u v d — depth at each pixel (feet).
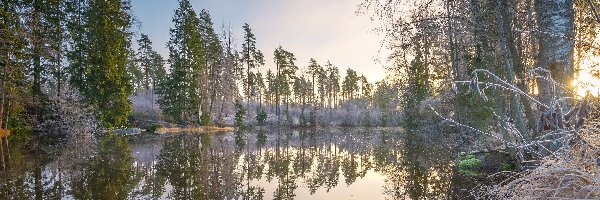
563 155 8.97
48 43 71.00
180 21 116.98
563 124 9.68
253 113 178.09
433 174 31.09
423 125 78.54
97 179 30.04
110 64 85.56
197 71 118.11
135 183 28.78
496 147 32.04
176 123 114.11
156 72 178.40
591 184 8.09
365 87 228.63
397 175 32.27
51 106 72.90
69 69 84.02
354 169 36.78
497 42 26.76
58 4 80.89
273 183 29.76
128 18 90.68
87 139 66.90
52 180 29.27
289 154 49.96
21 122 69.72
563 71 16.58
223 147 58.34
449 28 23.73
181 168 36.32
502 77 30.50
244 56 152.05
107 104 85.56
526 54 27.37
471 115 46.88
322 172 35.17
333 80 227.20
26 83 69.41
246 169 36.55
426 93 72.84
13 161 38.81
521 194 9.43
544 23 17.24
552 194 8.71
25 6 66.59
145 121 106.11
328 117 167.53
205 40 128.88
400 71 54.54
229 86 135.95
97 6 86.02
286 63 180.75
